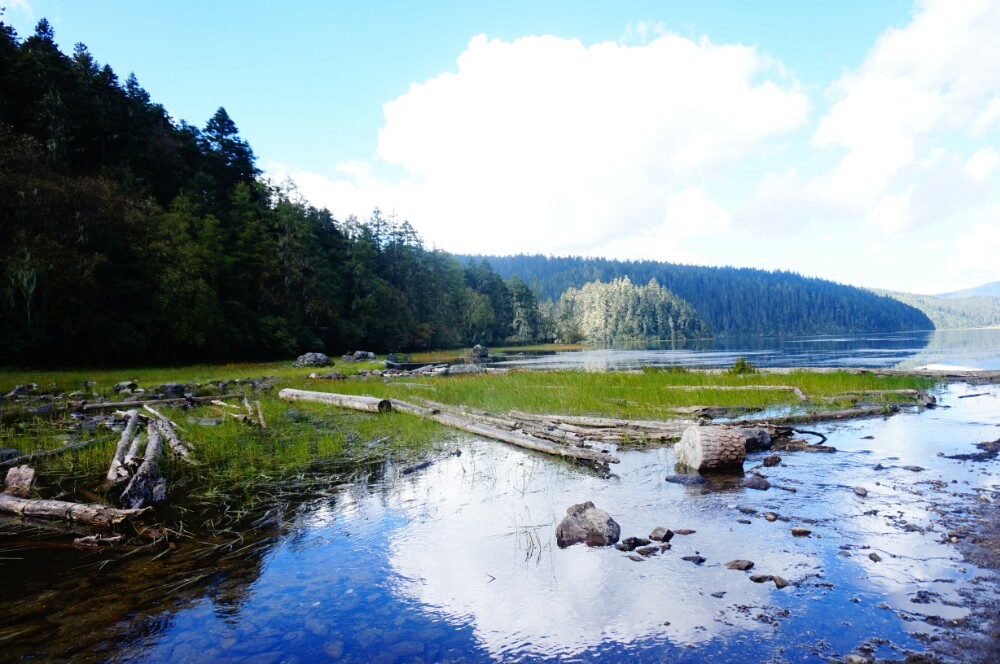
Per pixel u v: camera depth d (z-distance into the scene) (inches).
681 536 207.8
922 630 137.5
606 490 273.9
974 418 470.9
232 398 760.3
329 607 162.9
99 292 1471.5
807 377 770.2
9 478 300.2
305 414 591.2
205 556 204.4
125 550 212.2
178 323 1685.5
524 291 5743.1
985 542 190.7
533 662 131.3
